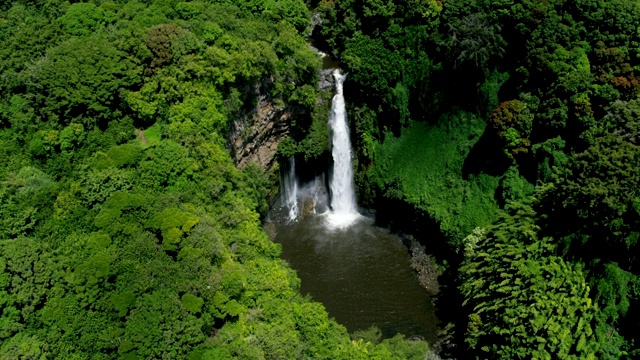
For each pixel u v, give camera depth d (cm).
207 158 4291
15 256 3288
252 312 3672
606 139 3916
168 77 4406
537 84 4691
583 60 4494
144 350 3159
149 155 4072
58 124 4203
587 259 3950
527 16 4662
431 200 5016
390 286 4878
